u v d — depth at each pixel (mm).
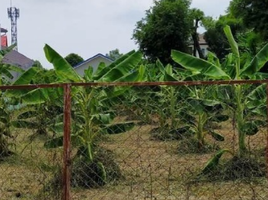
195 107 8211
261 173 6875
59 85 4793
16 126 7344
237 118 7656
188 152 8539
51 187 5789
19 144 7762
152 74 14320
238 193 6285
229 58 10445
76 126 6914
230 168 6938
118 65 6949
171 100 10406
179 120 9852
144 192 6328
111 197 6191
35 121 7246
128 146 8461
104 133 7309
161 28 36906
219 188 6543
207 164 7020
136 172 7008
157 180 6785
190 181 6719
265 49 7879
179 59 7996
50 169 6031
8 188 6562
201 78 10383
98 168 6730
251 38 22781
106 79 6801
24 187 6539
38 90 6688
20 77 7742
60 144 6578
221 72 7762
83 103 6965
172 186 6562
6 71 10742
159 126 9828
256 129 7734
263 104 7930
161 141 9086
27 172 7031
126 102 7574
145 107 9961
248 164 6914
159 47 37125
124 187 6609
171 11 37188
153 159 7668
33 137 7246
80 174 6598
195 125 9547
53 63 6805
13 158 7605
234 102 7883
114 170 6910
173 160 7879
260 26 22375
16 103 8219
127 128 7414
